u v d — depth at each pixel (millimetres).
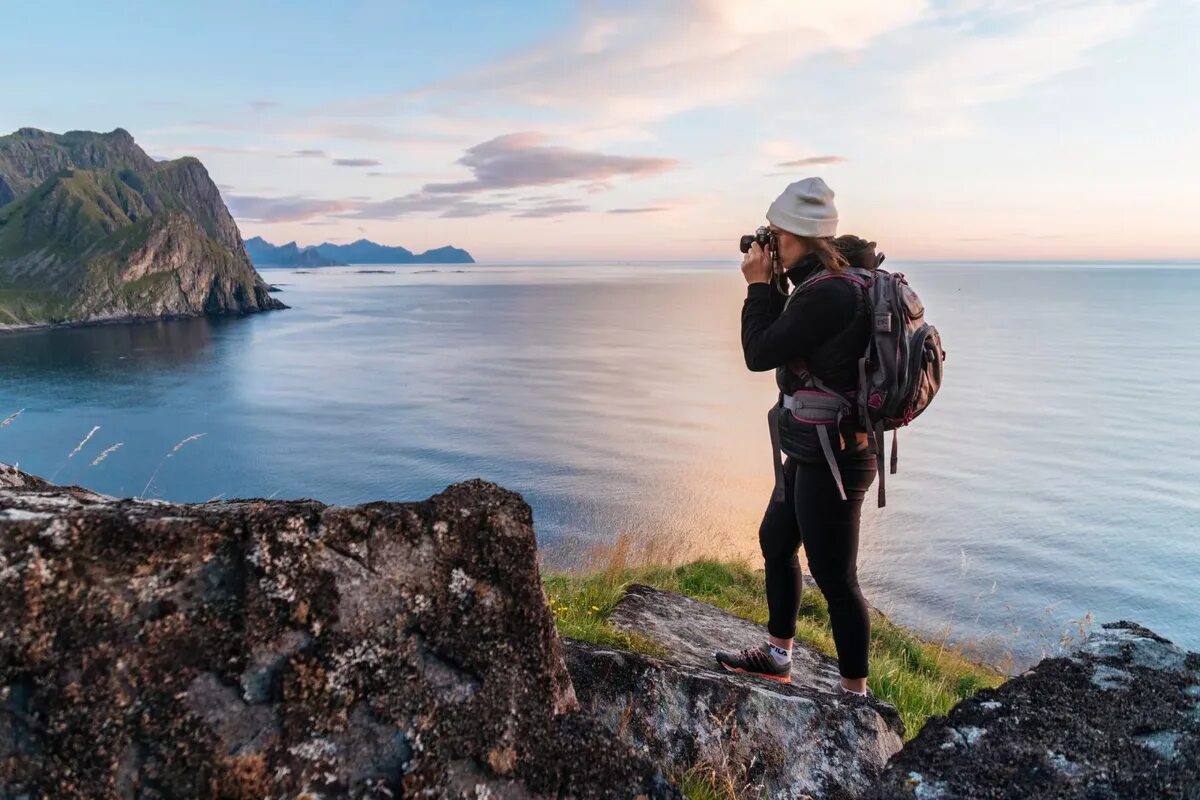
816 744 3383
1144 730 2164
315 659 1737
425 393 137375
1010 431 117375
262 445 97500
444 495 2141
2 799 1425
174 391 138375
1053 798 1918
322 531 1873
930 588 53031
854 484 3354
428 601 1941
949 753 2143
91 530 1637
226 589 1728
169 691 1576
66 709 1493
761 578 9867
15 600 1523
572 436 101875
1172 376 179500
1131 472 92375
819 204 3242
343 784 1663
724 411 120938
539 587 2174
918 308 3111
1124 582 57281
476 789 1802
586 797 1931
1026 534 67500
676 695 3477
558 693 2127
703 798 3012
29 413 115625
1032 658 13734
